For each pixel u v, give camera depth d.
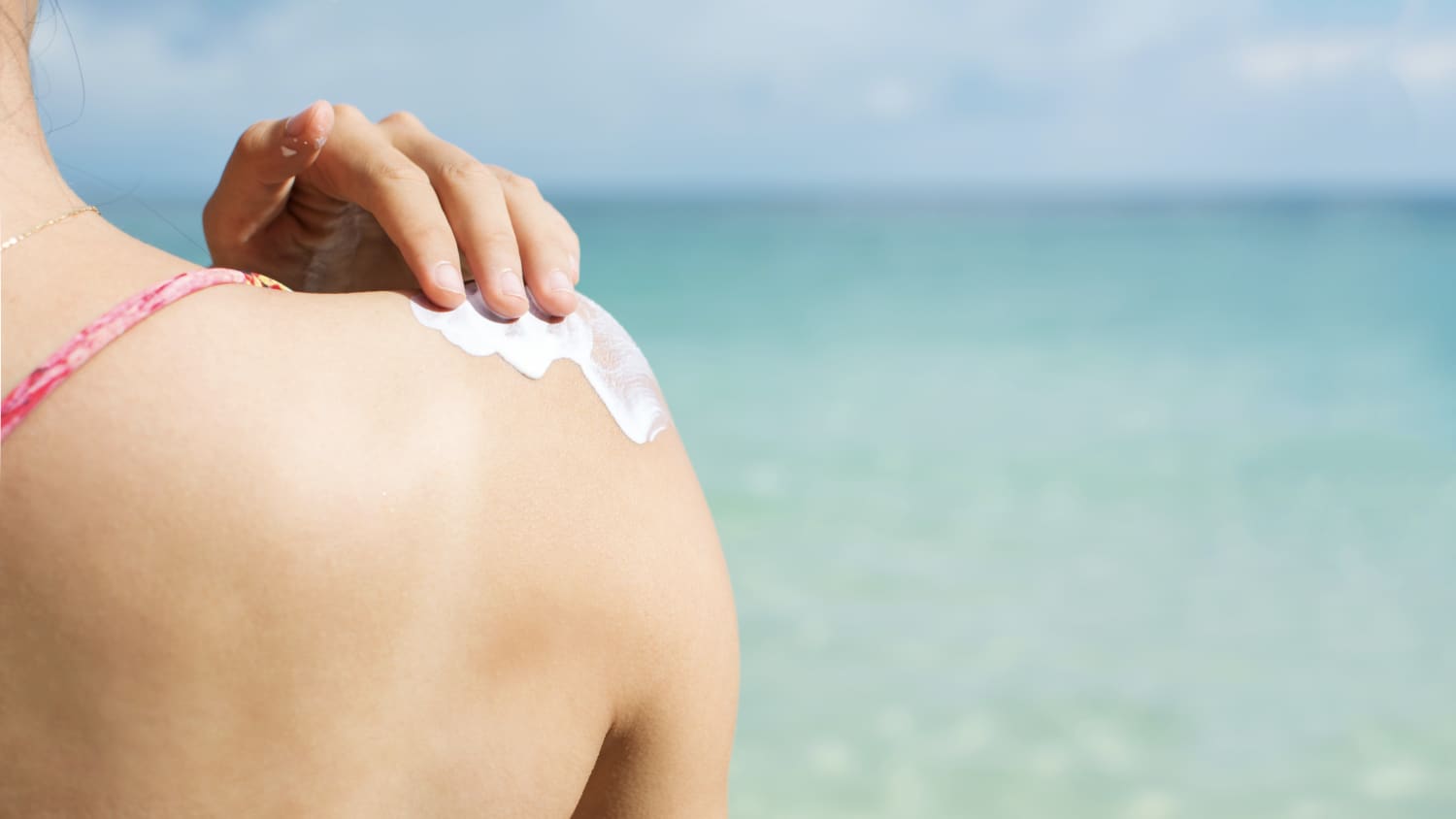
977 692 6.47
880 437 13.37
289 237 0.86
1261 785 5.46
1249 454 12.43
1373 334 21.52
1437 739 5.88
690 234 58.44
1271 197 127.19
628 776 0.61
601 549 0.55
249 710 0.48
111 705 0.47
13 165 0.52
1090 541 9.34
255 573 0.48
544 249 0.65
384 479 0.50
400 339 0.55
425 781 0.52
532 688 0.54
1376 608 7.71
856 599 7.97
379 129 0.79
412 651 0.50
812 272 35.69
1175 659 6.91
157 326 0.49
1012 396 15.84
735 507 10.43
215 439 0.48
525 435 0.55
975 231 60.25
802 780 5.52
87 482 0.46
